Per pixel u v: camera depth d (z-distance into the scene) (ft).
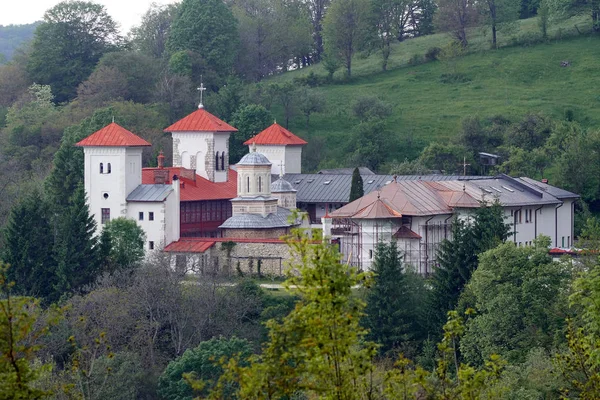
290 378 271.28
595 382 330.13
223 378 281.33
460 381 307.99
